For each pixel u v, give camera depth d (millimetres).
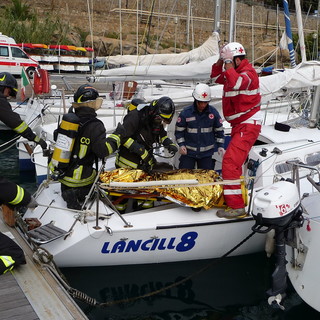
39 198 4430
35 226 3996
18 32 21984
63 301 3051
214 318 3750
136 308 3854
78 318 2863
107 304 3564
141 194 4129
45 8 25328
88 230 3801
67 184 3936
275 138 5219
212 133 4812
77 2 24766
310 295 3516
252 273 4438
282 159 4832
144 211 4355
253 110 4098
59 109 8531
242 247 4430
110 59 7527
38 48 20125
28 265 3529
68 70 20188
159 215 4121
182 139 4785
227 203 4195
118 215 3977
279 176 4559
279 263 3611
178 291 4109
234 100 4102
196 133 4730
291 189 3518
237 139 4121
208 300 3996
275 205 3389
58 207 3727
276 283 3625
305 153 5023
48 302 3029
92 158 3918
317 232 3402
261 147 4926
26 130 3672
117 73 6543
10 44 17391
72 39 23266
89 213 3844
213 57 6379
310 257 3473
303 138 5312
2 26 21859
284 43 9570
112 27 24016
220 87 5391
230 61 4062
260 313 3850
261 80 5156
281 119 8188
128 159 4328
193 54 6781
